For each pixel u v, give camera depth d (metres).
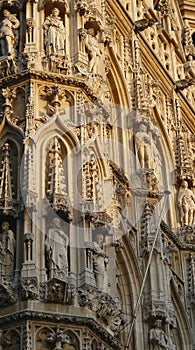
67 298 28.47
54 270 28.91
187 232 41.00
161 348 33.81
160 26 47.22
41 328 27.80
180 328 38.22
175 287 38.22
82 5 35.78
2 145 32.16
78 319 28.22
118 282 34.91
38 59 34.03
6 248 29.34
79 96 33.50
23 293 28.14
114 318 29.97
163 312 34.59
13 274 28.94
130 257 35.50
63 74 33.78
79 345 27.94
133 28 42.88
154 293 35.06
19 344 27.47
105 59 37.41
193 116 47.28
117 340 29.56
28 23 34.81
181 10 56.34
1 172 31.27
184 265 40.38
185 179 42.66
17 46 34.88
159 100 44.03
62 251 29.42
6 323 27.83
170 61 47.34
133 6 44.50
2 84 33.66
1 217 30.25
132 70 41.31
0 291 28.27
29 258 28.89
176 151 43.47
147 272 35.50
